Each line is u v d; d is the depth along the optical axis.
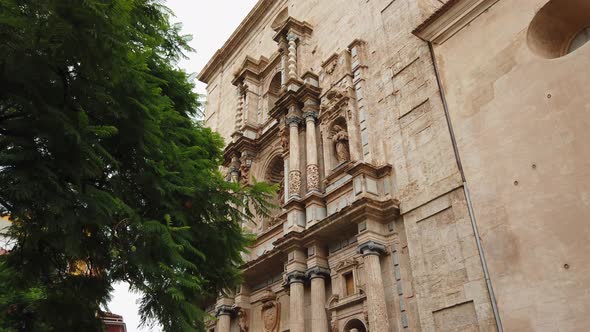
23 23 6.85
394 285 15.83
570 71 12.70
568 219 11.66
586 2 13.80
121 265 9.70
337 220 17.72
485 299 12.93
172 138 11.88
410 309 15.07
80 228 8.35
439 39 17.38
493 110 14.49
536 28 14.41
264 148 27.91
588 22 14.25
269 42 33.28
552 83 13.04
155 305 9.58
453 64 16.44
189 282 9.48
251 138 28.72
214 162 14.88
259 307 22.30
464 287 13.60
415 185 16.50
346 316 16.91
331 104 22.00
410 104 18.03
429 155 16.38
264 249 23.19
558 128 12.56
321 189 21.27
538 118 13.12
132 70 8.95
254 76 31.72
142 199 10.57
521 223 12.66
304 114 23.45
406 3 20.44
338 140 20.98
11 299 10.90
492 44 15.20
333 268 18.41
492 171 13.91
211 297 12.96
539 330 11.44
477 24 15.97
